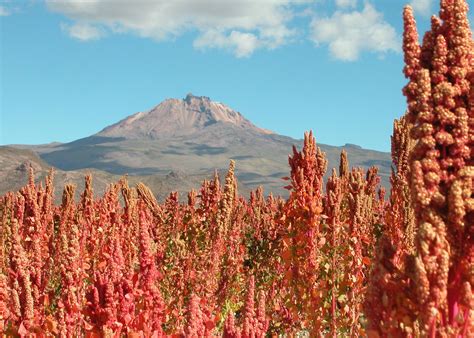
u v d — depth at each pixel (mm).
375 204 12547
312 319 8430
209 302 10289
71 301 5730
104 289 5145
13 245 5770
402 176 8344
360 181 9273
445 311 3182
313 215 8820
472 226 3150
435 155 3285
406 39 3516
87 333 5098
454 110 3324
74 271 5902
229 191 11906
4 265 9477
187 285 10406
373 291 3375
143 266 5887
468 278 3117
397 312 3268
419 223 3303
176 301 9773
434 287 3086
